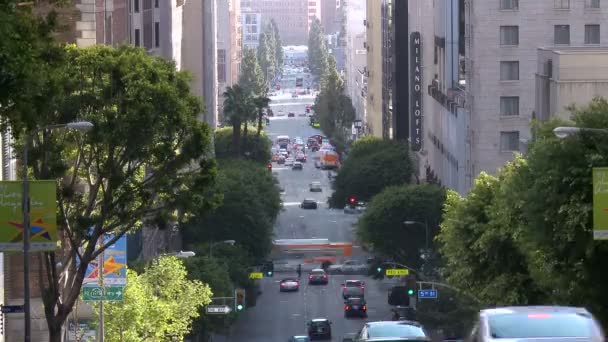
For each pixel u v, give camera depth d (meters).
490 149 136.75
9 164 74.94
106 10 102.81
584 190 55.09
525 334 27.91
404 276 143.62
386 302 139.62
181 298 76.12
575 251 56.25
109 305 67.50
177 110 57.09
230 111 195.25
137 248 104.00
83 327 71.38
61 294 60.66
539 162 56.91
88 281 62.16
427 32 188.25
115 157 57.41
